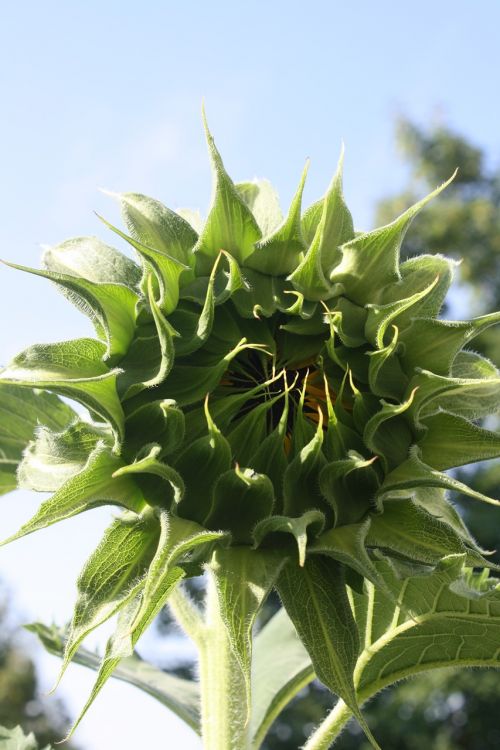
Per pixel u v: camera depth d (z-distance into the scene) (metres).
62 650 0.62
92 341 0.48
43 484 0.47
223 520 0.46
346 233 0.50
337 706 0.54
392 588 0.52
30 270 0.47
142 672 0.61
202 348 0.48
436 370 0.49
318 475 0.47
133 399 0.47
